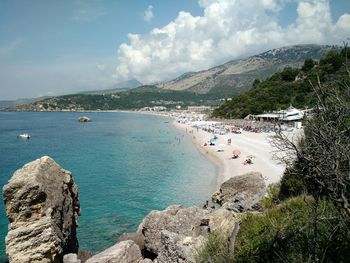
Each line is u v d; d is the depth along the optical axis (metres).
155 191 42.22
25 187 19.19
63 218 21.41
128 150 79.69
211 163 61.66
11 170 55.47
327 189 7.84
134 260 17.91
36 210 19.36
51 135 114.94
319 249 9.09
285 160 8.91
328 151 7.66
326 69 82.31
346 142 7.82
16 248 18.02
